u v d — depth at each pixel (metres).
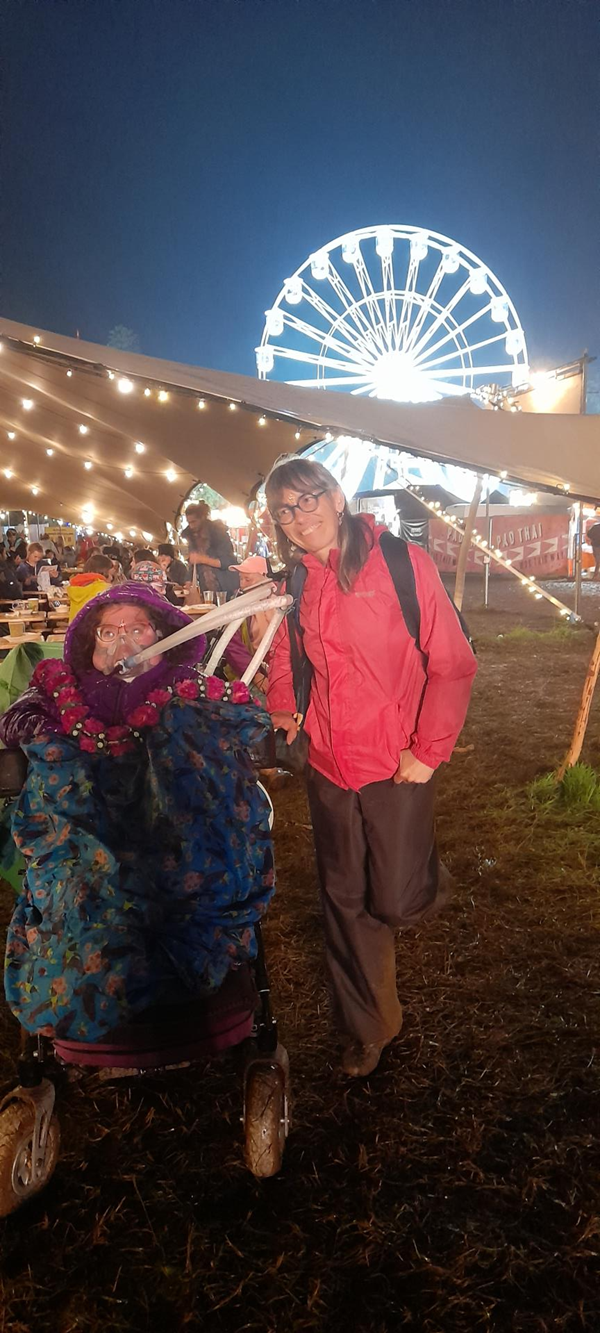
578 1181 2.14
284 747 2.51
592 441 5.05
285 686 2.50
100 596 2.09
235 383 4.98
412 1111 2.40
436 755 2.19
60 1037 1.76
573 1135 2.29
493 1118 2.36
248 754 2.14
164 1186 2.16
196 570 7.63
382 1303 1.83
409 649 2.21
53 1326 1.80
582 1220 2.02
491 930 3.36
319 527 2.18
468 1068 2.57
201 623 2.07
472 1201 2.09
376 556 2.17
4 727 2.02
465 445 4.48
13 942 1.90
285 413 4.29
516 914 3.48
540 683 8.24
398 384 28.55
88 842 1.87
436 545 20.42
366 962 2.40
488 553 6.00
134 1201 2.12
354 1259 1.93
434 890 2.41
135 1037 1.80
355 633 2.17
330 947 2.44
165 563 9.71
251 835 2.03
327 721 2.27
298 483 2.14
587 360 11.53
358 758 2.23
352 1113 2.39
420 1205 2.08
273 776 5.08
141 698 2.05
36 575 14.28
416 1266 1.91
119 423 7.48
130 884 1.84
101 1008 1.75
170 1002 1.80
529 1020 2.79
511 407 11.41
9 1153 1.84
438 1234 2.00
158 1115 2.42
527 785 4.96
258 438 7.73
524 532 19.44
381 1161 2.22
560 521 19.23
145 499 11.62
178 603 7.95
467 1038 2.71
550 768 5.32
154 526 13.12
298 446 7.82
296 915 3.52
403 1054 2.64
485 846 4.16
